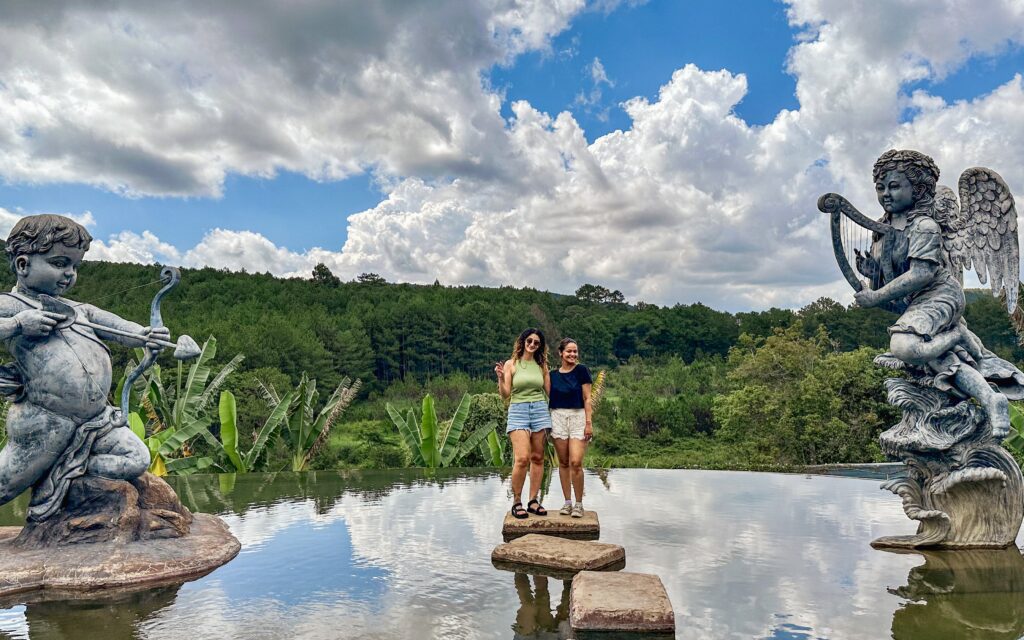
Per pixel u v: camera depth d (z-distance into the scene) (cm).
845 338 6750
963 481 343
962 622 243
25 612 258
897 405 360
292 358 5397
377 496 540
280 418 1448
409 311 7769
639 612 237
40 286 342
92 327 357
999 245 358
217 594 280
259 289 8256
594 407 1577
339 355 6450
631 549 355
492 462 1573
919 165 355
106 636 233
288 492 567
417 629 240
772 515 450
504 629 240
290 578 304
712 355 9188
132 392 1570
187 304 6938
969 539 350
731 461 3084
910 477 365
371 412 4850
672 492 553
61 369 335
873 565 320
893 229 364
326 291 9569
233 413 1330
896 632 233
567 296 12300
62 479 336
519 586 290
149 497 356
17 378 338
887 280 373
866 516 445
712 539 378
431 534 395
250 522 430
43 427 332
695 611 256
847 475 660
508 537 387
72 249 343
